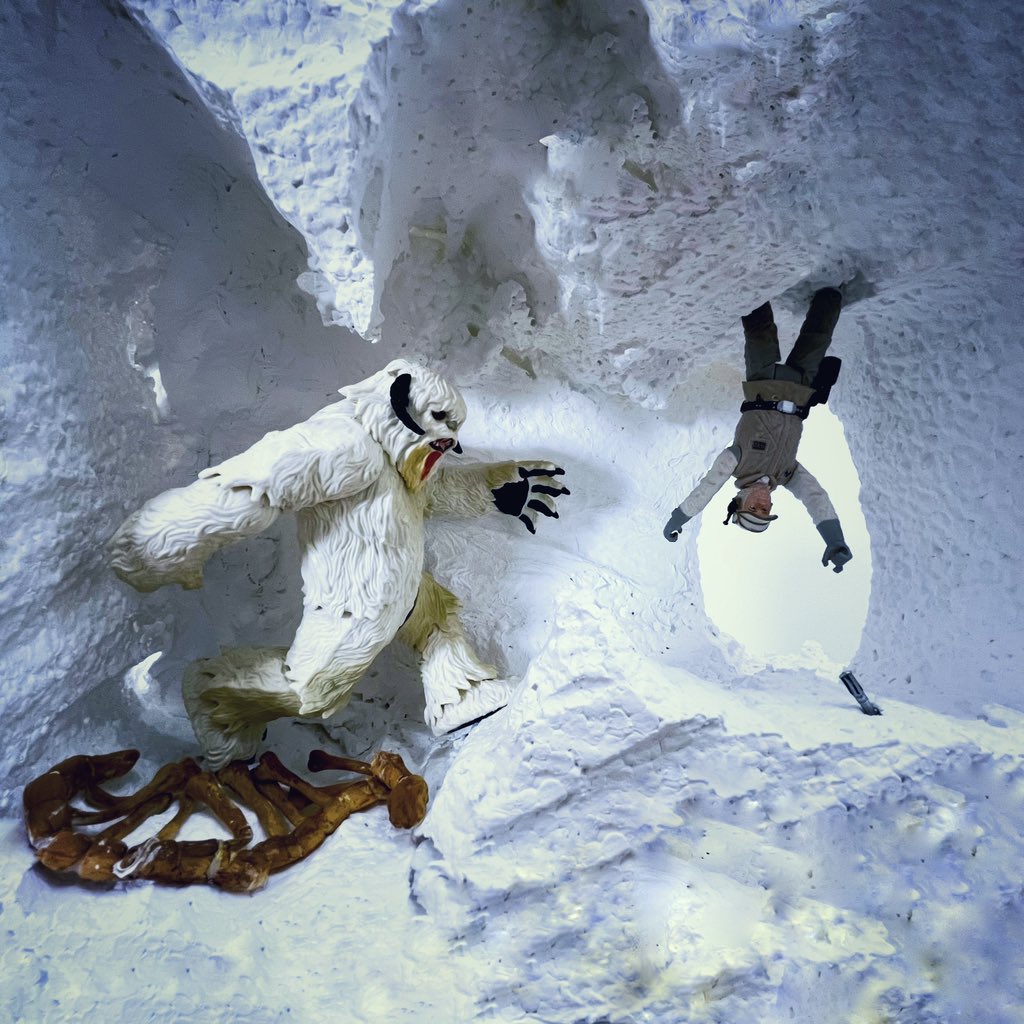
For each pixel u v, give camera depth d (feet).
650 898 1.09
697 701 1.25
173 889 1.22
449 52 1.25
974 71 1.16
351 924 1.16
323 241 1.17
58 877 1.23
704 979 1.01
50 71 1.24
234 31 1.10
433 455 1.37
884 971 1.05
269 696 1.39
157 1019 1.04
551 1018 1.02
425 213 1.52
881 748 1.24
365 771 1.44
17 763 1.36
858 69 1.17
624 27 1.20
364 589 1.34
